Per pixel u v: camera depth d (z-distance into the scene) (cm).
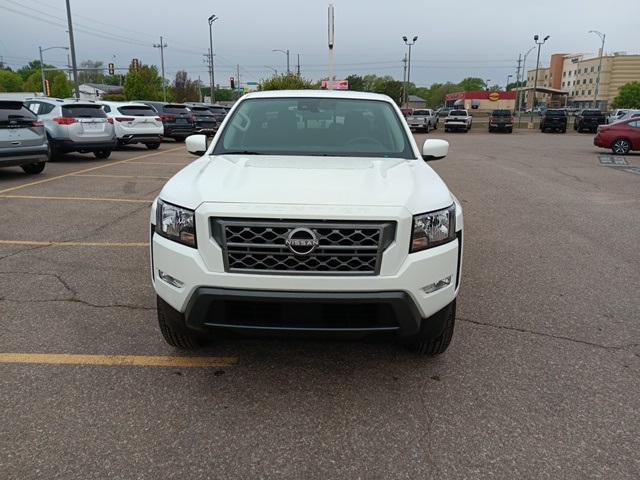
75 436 287
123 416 305
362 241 290
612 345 402
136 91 6662
